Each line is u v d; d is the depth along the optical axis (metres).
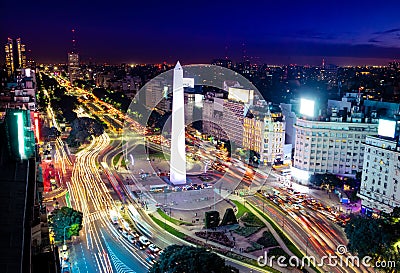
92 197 144.88
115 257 99.62
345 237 115.25
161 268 70.44
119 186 159.00
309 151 168.12
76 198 142.88
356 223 93.75
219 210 136.50
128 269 93.62
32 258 32.94
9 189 32.12
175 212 133.88
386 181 126.38
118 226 119.88
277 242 111.31
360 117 168.38
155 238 112.94
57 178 166.25
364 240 88.31
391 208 124.12
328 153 167.25
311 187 164.25
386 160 126.06
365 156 135.00
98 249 104.00
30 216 30.17
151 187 156.62
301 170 170.75
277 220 128.00
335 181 157.75
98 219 125.00
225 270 70.06
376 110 180.25
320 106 191.00
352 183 156.25
